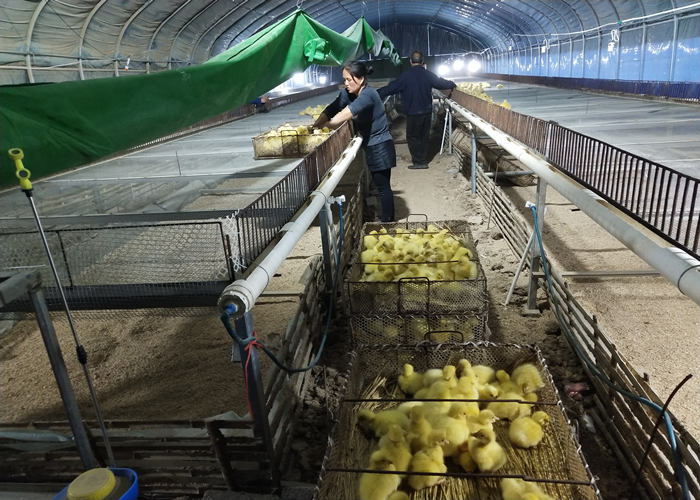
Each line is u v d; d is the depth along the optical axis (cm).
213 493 260
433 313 353
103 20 899
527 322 439
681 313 423
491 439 224
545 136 409
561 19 1680
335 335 427
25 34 761
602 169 307
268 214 280
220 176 482
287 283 534
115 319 464
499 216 664
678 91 914
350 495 211
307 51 463
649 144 445
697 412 304
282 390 302
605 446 299
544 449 236
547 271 424
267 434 249
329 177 423
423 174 1048
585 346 362
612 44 1374
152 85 213
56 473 265
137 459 258
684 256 205
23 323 468
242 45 357
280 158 561
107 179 489
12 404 356
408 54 3281
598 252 571
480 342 295
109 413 337
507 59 2764
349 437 247
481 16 2306
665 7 1060
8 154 157
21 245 306
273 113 1189
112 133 192
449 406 244
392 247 420
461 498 216
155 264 264
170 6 1027
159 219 364
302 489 263
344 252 555
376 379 296
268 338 398
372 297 363
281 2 1390
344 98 648
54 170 173
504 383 274
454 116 1291
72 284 261
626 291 470
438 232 467
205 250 268
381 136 642
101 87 186
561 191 343
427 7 2403
